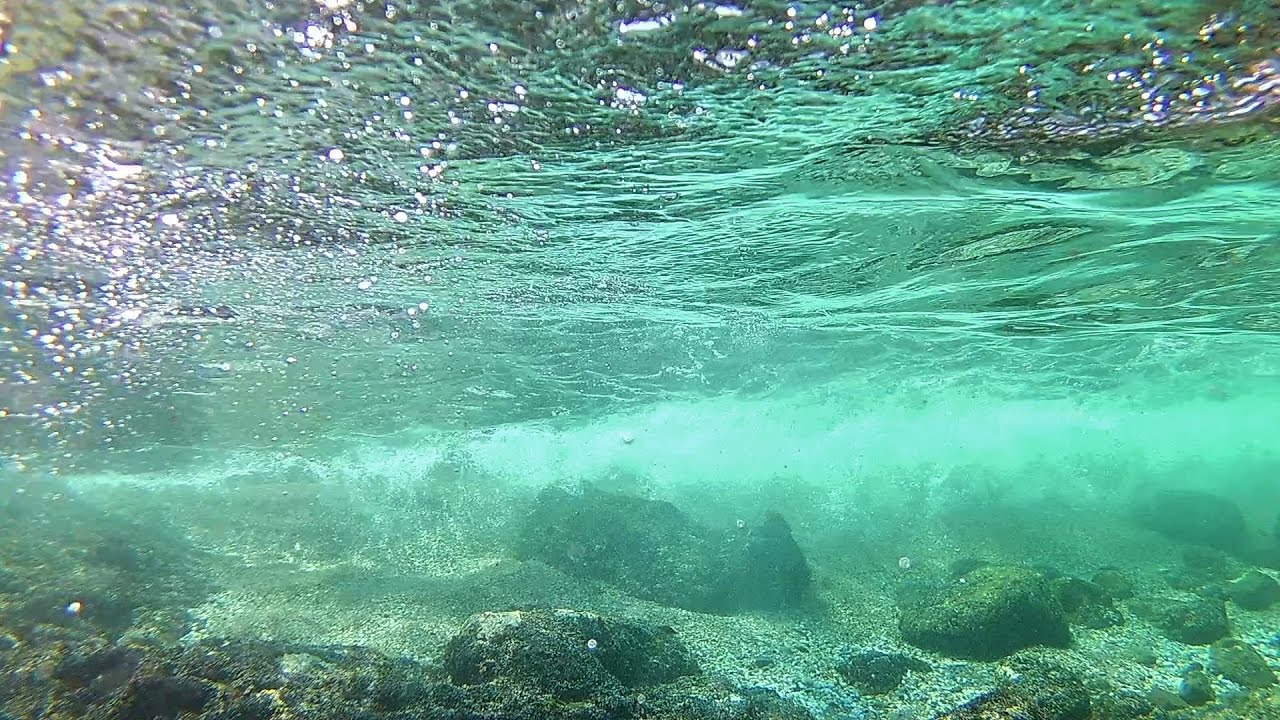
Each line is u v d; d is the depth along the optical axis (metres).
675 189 1.40
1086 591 2.37
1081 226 1.61
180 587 2.15
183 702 1.39
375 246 1.64
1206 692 1.78
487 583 2.30
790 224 1.58
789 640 2.03
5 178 1.30
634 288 1.98
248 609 2.03
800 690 1.74
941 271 1.90
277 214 1.47
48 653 1.61
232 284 1.82
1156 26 0.92
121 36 0.95
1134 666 1.92
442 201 1.43
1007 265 1.86
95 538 2.35
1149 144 1.23
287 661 1.57
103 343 2.17
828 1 0.90
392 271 1.79
